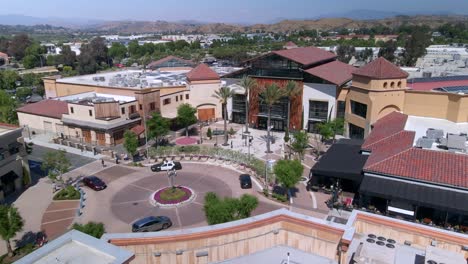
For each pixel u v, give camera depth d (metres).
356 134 65.75
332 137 65.81
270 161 52.66
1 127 48.88
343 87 69.81
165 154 60.09
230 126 80.94
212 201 32.03
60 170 49.16
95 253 13.03
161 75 101.56
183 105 71.69
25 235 37.09
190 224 38.88
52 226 38.75
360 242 17.48
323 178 47.00
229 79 82.44
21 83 138.75
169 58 118.56
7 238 31.83
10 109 80.06
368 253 16.09
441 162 36.84
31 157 60.91
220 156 58.66
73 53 178.12
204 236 16.03
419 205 34.19
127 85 82.62
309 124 74.94
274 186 47.84
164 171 54.09
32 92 119.06
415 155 38.62
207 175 52.50
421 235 17.23
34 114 75.69
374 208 39.12
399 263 16.02
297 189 47.47
